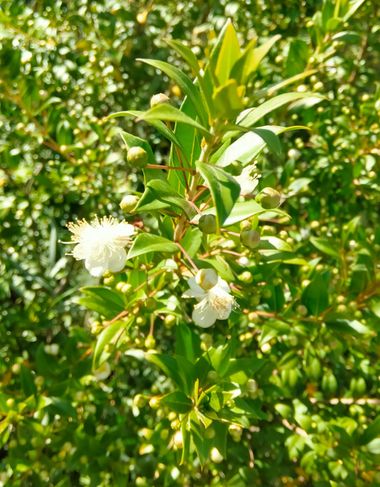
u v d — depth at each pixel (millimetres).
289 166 243
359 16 308
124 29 314
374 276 214
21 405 196
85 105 309
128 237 158
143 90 343
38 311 285
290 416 226
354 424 222
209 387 155
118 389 272
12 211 284
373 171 275
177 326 171
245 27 315
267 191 146
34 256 302
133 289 168
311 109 275
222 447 152
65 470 235
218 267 146
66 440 217
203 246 164
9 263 283
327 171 281
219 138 123
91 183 268
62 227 321
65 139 261
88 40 300
